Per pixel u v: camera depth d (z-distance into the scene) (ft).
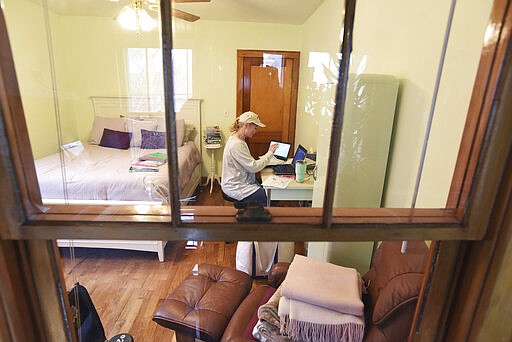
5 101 1.44
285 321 3.47
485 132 1.52
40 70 5.26
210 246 5.41
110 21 10.39
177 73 2.13
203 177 6.09
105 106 10.23
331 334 3.32
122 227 1.58
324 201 1.84
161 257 6.38
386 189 4.48
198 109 11.54
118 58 10.24
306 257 4.17
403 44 4.42
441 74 3.48
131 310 5.72
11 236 1.48
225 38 11.68
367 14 4.64
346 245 3.85
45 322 1.73
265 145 9.76
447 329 1.90
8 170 1.41
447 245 1.75
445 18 3.43
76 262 3.44
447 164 3.28
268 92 11.52
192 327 4.26
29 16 4.39
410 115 4.14
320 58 8.18
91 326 3.31
